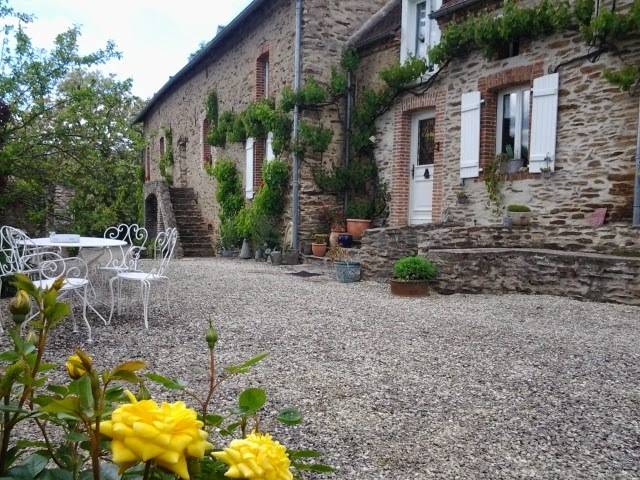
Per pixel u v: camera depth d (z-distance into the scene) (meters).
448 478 2.07
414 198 9.71
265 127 11.19
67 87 9.08
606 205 6.52
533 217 7.25
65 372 3.20
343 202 10.87
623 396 2.99
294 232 10.49
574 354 3.83
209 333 1.07
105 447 0.83
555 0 7.03
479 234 7.31
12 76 8.31
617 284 5.65
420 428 2.54
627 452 2.30
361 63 10.68
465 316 5.20
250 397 1.00
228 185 13.27
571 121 6.88
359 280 8.10
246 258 12.03
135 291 6.67
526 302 5.82
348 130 10.74
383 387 3.11
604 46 6.46
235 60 13.14
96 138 9.44
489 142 7.98
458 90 8.46
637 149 6.02
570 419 2.66
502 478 2.07
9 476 0.86
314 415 2.67
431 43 9.39
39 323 0.88
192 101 16.08
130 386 2.91
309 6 10.31
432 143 9.39
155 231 17.27
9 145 8.11
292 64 10.58
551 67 7.06
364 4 10.94
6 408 0.81
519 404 2.86
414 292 6.47
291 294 6.56
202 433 0.69
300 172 10.45
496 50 7.68
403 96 9.59
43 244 4.82
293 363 3.55
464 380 3.25
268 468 0.73
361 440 2.39
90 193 10.57
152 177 20.42
